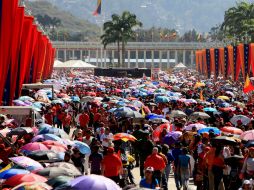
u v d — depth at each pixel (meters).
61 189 34.75
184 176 60.28
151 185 45.09
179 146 61.22
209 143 63.41
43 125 66.25
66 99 129.38
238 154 59.28
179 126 76.69
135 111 90.25
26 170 42.41
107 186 34.84
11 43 86.69
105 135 70.56
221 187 55.31
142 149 66.56
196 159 66.12
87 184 34.81
